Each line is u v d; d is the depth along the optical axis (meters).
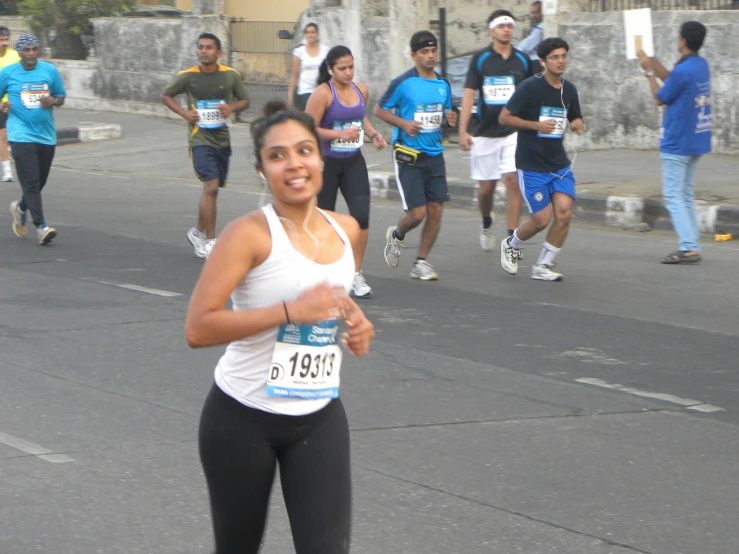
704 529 6.16
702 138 13.77
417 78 12.47
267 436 4.41
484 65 14.15
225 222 17.47
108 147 27.00
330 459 4.46
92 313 11.27
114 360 9.55
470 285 12.87
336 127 11.61
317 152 4.41
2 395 8.52
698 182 18.34
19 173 15.01
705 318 11.26
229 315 4.24
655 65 13.88
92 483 6.71
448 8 27.02
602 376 9.23
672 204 13.99
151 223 17.20
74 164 24.59
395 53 24.98
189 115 14.02
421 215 12.71
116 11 36.12
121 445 7.41
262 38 31.25
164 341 10.21
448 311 11.55
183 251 14.95
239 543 4.60
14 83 14.73
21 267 13.70
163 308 11.55
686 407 8.43
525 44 23.38
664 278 13.21
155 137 28.41
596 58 22.61
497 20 13.97
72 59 35.97
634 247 15.35
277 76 31.25
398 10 24.89
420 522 6.20
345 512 4.48
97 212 18.25
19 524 6.11
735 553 5.84
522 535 6.04
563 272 13.63
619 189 17.98
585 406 8.43
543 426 7.93
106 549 5.80
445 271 13.73
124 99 32.97
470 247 15.36
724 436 7.77
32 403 8.32
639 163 20.80
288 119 4.36
